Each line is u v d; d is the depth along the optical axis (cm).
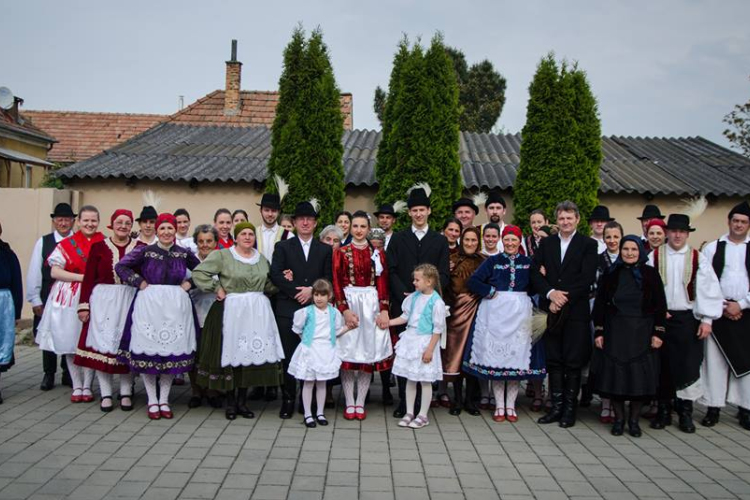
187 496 420
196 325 635
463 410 658
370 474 467
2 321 644
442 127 984
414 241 643
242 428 572
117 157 1197
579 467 493
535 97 1009
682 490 450
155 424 577
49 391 695
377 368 614
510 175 1148
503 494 437
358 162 1205
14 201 1081
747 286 616
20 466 466
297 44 1007
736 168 1222
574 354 600
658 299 574
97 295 607
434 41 995
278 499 418
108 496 416
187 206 1124
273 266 611
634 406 584
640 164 1238
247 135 1413
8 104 1536
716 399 609
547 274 610
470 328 637
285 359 614
